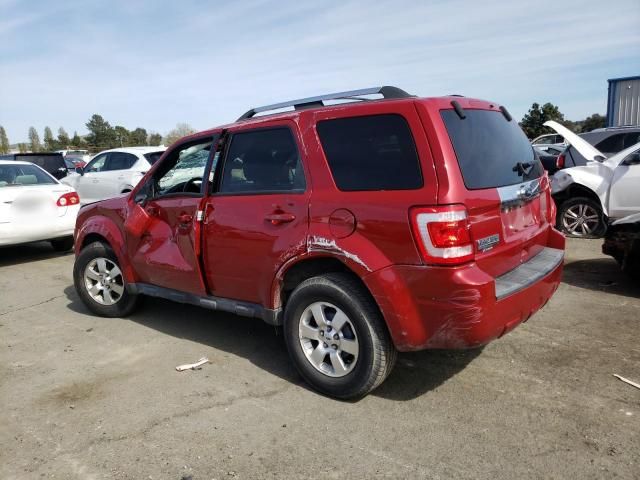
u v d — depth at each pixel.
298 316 3.57
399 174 3.11
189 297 4.39
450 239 2.92
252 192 3.82
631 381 3.55
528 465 2.74
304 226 3.44
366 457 2.88
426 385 3.64
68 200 8.34
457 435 3.03
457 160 3.05
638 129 9.28
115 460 2.94
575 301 5.21
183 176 4.52
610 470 2.67
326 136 3.45
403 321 3.08
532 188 3.68
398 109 3.18
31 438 3.19
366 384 3.32
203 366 4.11
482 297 2.94
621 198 7.75
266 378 3.87
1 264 8.25
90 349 4.54
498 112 3.81
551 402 3.34
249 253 3.79
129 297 5.14
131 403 3.56
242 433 3.15
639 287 5.60
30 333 4.99
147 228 4.62
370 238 3.15
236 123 4.09
